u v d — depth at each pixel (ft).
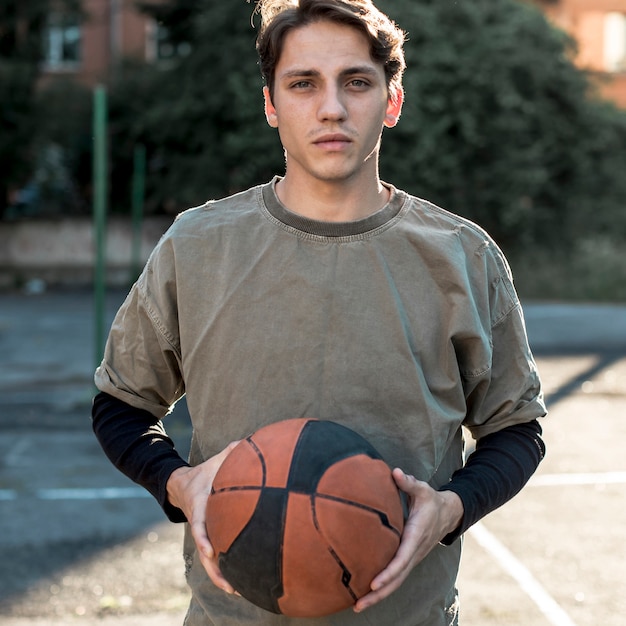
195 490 5.88
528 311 54.24
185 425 26.09
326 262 6.04
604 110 72.18
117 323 6.62
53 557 16.21
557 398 29.68
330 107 5.72
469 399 6.47
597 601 14.19
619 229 72.13
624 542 16.71
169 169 73.26
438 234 6.14
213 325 6.11
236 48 65.77
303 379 6.02
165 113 69.26
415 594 6.23
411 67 65.05
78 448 24.22
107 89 74.08
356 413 6.03
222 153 68.59
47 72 86.69
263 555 5.41
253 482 5.53
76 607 14.14
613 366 35.27
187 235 6.27
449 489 5.97
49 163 77.00
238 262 6.14
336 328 6.00
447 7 66.90
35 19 71.72
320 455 5.54
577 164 70.90
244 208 6.31
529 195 69.31
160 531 17.61
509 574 15.24
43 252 75.31
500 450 6.34
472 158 68.49
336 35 5.80
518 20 68.54
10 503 19.35
